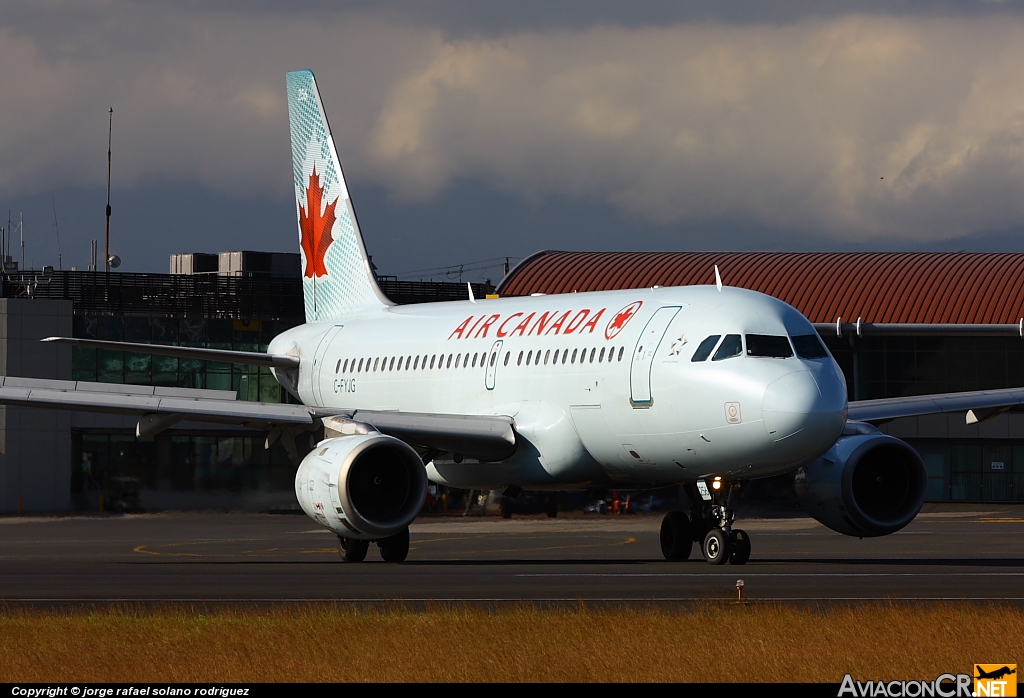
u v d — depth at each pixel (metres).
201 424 160.25
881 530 69.81
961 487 170.75
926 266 176.62
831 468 69.38
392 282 198.12
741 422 62.28
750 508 129.00
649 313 69.44
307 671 32.34
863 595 49.38
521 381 75.56
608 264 183.00
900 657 33.47
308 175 105.12
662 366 66.00
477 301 87.50
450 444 73.62
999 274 172.75
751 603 44.09
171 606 46.22
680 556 71.62
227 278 171.88
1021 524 121.38
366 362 91.12
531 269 183.38
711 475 66.19
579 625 38.38
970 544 88.00
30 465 151.88
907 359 169.25
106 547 89.75
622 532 106.06
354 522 66.12
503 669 32.19
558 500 136.75
